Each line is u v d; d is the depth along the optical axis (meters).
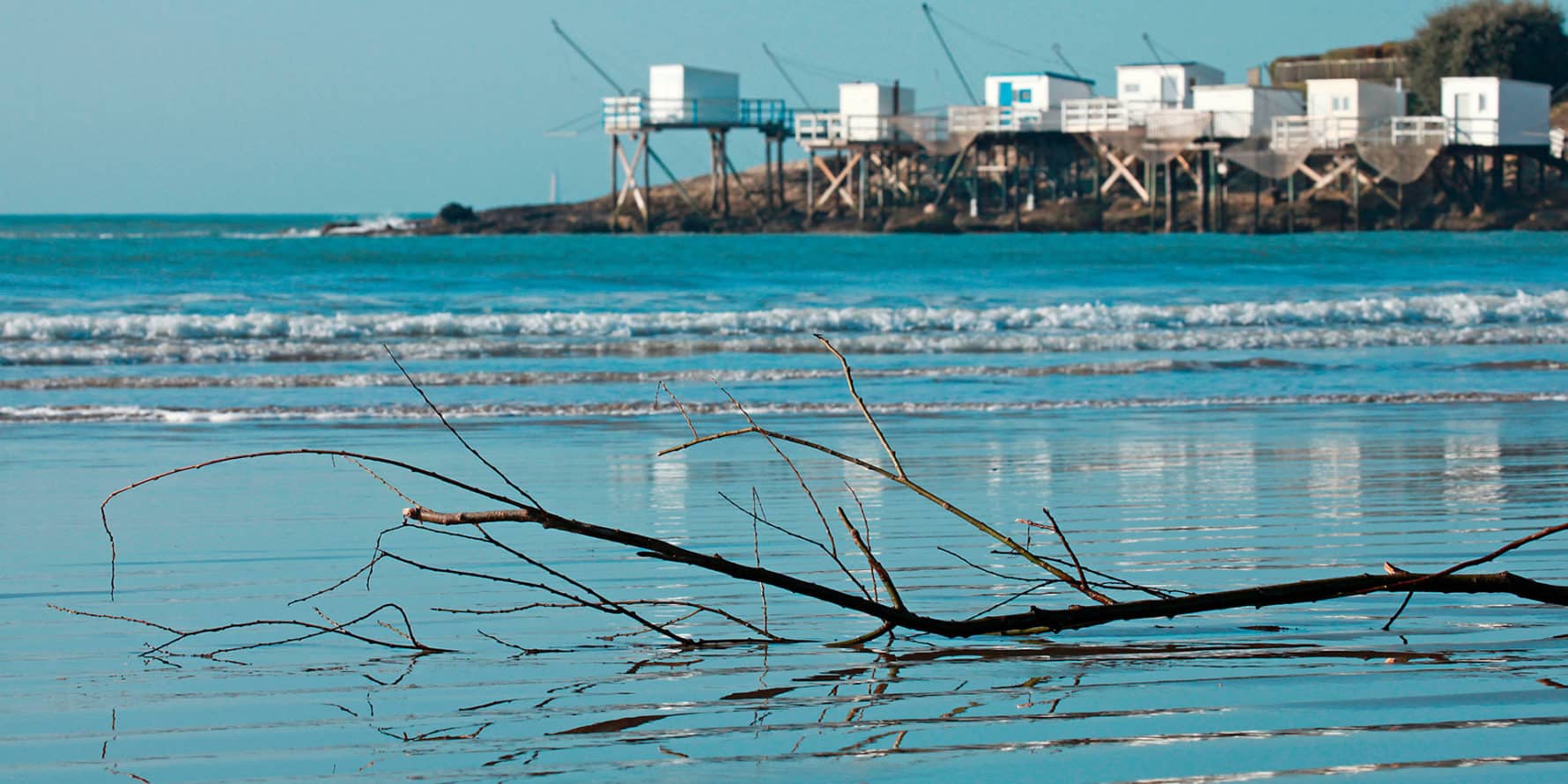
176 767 11.17
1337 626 15.70
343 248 163.12
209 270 105.69
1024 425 37.66
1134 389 45.84
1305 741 11.65
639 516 24.11
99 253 136.25
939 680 13.66
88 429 37.41
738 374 49.34
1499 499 25.50
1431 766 11.00
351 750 11.59
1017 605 17.17
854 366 52.84
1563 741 11.59
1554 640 14.91
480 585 18.30
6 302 73.38
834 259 134.25
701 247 177.25
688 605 15.28
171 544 21.36
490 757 11.42
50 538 21.86
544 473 29.64
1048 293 85.75
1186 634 15.44
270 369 52.25
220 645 15.28
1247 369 51.25
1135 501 25.33
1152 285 92.81
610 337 62.12
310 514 24.22
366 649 15.02
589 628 15.97
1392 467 29.69
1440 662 14.05
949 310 68.06
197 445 34.53
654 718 12.46
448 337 63.00
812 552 20.61
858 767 11.10
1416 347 59.91
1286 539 21.45
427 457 32.19
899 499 25.73
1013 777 10.85
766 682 13.67
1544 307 69.81
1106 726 12.12
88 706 12.84
